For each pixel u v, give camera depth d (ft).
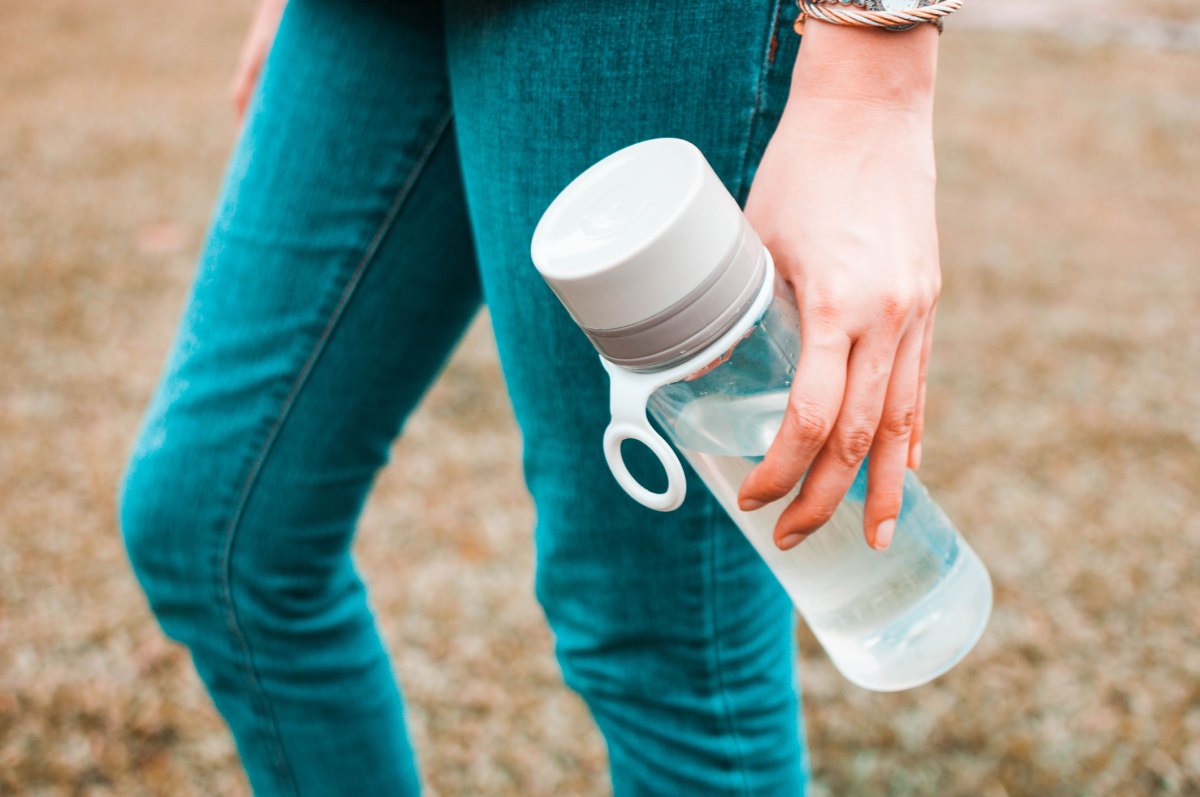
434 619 6.24
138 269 11.62
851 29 2.01
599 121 2.23
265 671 2.90
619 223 1.97
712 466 2.24
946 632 2.49
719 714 2.62
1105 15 27.04
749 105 2.19
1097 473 7.95
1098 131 17.98
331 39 2.71
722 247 1.93
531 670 5.82
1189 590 6.55
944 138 17.47
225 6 26.91
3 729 5.29
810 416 1.91
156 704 5.47
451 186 2.74
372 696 3.08
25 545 6.91
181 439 2.73
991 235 13.30
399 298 2.78
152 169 14.98
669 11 2.17
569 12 2.22
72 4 26.84
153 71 20.97
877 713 5.45
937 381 9.41
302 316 2.72
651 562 2.49
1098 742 5.24
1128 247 13.03
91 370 9.40
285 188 2.72
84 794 4.91
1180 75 21.72
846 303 1.93
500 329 2.50
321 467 2.77
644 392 2.02
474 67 2.39
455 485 7.72
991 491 7.69
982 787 4.96
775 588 2.69
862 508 2.33
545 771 5.08
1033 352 10.03
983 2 28.43
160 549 2.76
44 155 15.57
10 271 11.48
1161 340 10.34
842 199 2.00
